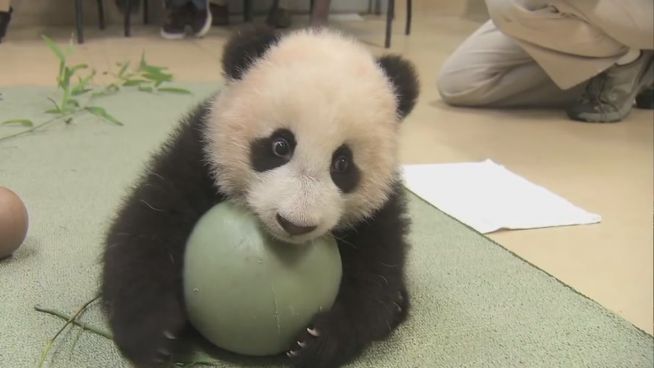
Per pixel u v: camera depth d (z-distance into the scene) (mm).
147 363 923
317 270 928
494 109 2814
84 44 3719
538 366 1050
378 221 1021
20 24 4223
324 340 933
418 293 1251
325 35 1028
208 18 4094
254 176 903
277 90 886
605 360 1079
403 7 5332
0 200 1235
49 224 1434
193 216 985
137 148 1988
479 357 1060
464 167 1992
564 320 1191
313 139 861
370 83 924
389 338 1091
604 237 1585
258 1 4961
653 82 2902
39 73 2941
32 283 1188
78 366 958
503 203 1736
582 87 2824
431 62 3623
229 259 904
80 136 2090
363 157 907
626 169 2092
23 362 964
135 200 997
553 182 1943
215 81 2941
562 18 2387
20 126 2160
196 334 1042
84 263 1274
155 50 3643
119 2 4461
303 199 845
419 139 2301
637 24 2408
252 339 934
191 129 1021
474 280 1316
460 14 5516
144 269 935
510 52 2701
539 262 1438
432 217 1616
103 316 1069
